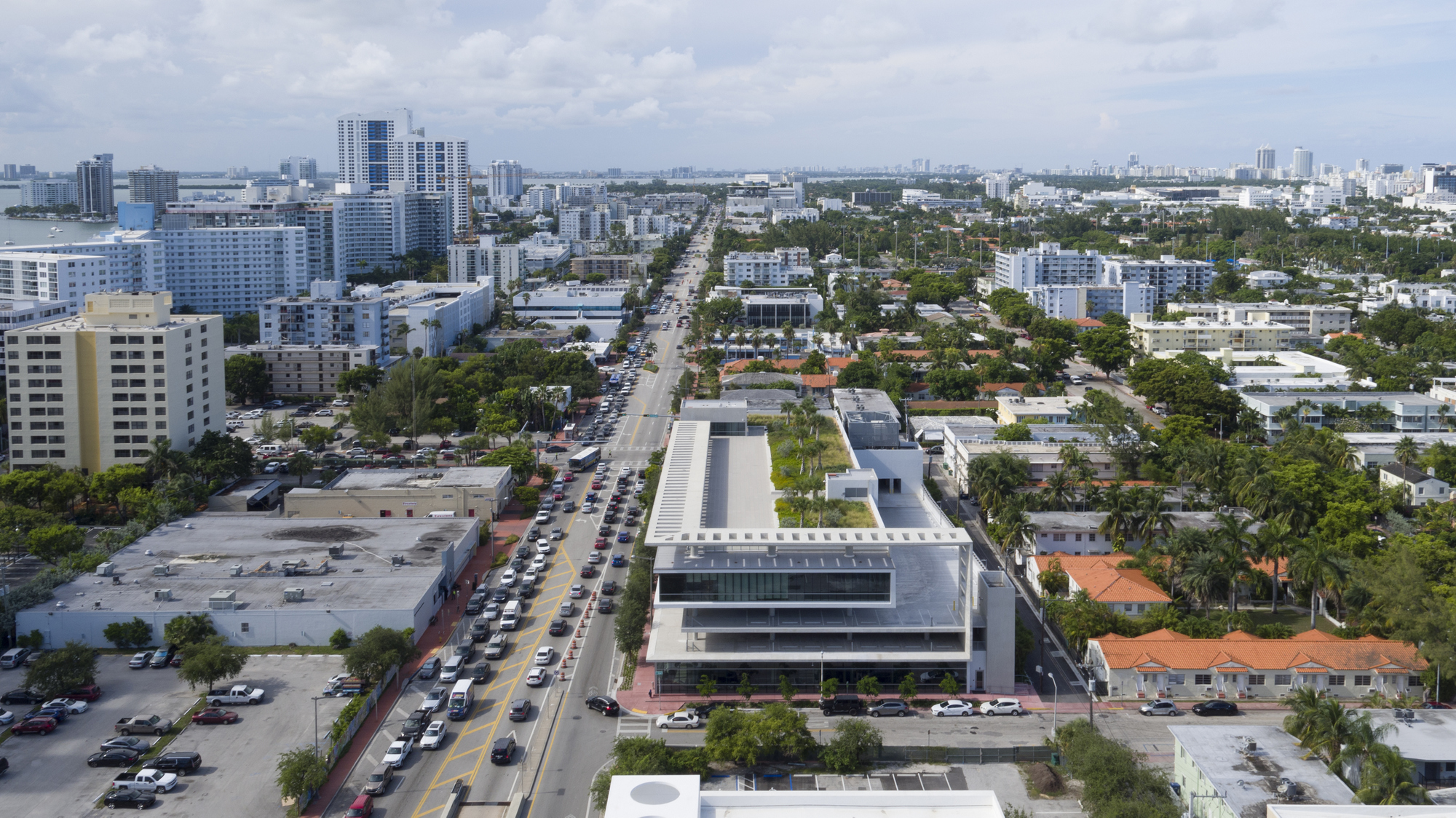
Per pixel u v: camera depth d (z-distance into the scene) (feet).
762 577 566.77
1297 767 448.24
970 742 519.60
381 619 629.92
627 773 461.78
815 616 577.84
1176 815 423.23
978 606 593.01
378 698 565.94
